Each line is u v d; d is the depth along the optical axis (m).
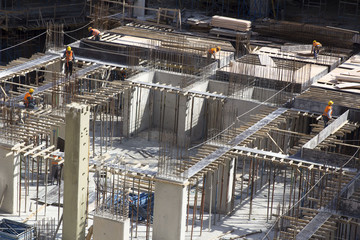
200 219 55.31
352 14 102.69
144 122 72.38
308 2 101.62
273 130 62.16
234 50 79.06
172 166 51.22
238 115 67.88
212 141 56.47
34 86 68.56
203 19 89.81
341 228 49.00
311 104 65.38
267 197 59.94
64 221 49.94
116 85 67.62
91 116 74.31
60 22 87.75
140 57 74.94
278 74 71.56
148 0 100.38
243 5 95.12
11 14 84.12
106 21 86.06
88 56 75.25
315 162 54.16
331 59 78.88
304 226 46.84
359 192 50.31
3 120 56.25
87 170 49.94
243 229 54.53
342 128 60.69
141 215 54.94
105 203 49.41
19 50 87.12
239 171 64.50
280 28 87.44
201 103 70.56
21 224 50.75
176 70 73.94
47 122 58.84
